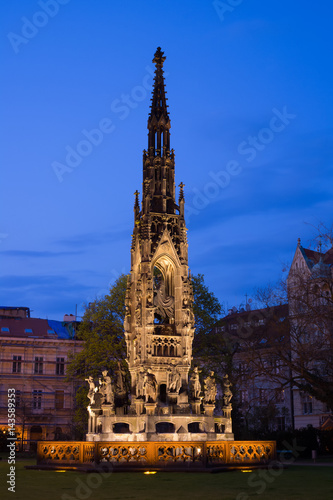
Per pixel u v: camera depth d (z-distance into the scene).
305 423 85.75
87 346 61.19
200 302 63.22
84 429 62.84
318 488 21.50
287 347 49.06
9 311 111.56
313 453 46.53
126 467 28.05
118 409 35.75
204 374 59.22
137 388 34.62
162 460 28.55
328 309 47.47
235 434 62.84
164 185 38.97
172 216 38.34
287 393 89.00
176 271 37.44
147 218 37.69
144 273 36.53
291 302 51.22
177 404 34.50
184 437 32.94
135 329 36.59
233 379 52.19
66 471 28.83
